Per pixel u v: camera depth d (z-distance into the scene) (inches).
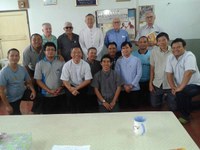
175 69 114.4
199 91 115.2
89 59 131.1
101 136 55.6
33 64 136.1
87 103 125.8
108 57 121.3
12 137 54.1
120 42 156.1
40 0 178.2
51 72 117.9
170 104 124.8
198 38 180.1
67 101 120.0
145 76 138.0
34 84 130.2
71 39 149.9
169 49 124.5
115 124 61.6
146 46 138.3
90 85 122.4
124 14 176.9
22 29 187.3
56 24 182.4
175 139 53.0
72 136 56.2
